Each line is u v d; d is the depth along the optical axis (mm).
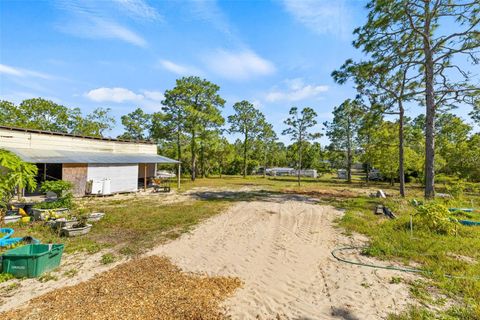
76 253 5691
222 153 33500
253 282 4371
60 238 6727
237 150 46844
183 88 25922
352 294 3932
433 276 4449
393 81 14844
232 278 4496
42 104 27047
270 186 22688
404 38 13688
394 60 13656
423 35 12688
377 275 4586
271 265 5133
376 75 14086
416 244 6059
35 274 4438
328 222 8930
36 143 14203
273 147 49812
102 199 13938
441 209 7355
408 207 10953
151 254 5715
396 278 4406
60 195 9930
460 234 6801
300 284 4305
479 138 19859
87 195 14453
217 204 12492
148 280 4324
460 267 4738
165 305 3518
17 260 4418
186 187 21094
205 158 33375
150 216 9570
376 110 14875
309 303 3693
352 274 4652
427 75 12766
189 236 7160
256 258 5520
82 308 3406
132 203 12664
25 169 7094
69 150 15789
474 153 18797
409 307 3512
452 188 15078
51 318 3174
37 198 12547
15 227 7531
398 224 7820
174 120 27188
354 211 10727
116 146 18750
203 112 26734
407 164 23141
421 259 5238
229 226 8320
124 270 4750
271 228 8117
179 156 28266
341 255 5664
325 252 5883
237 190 19141
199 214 10047
